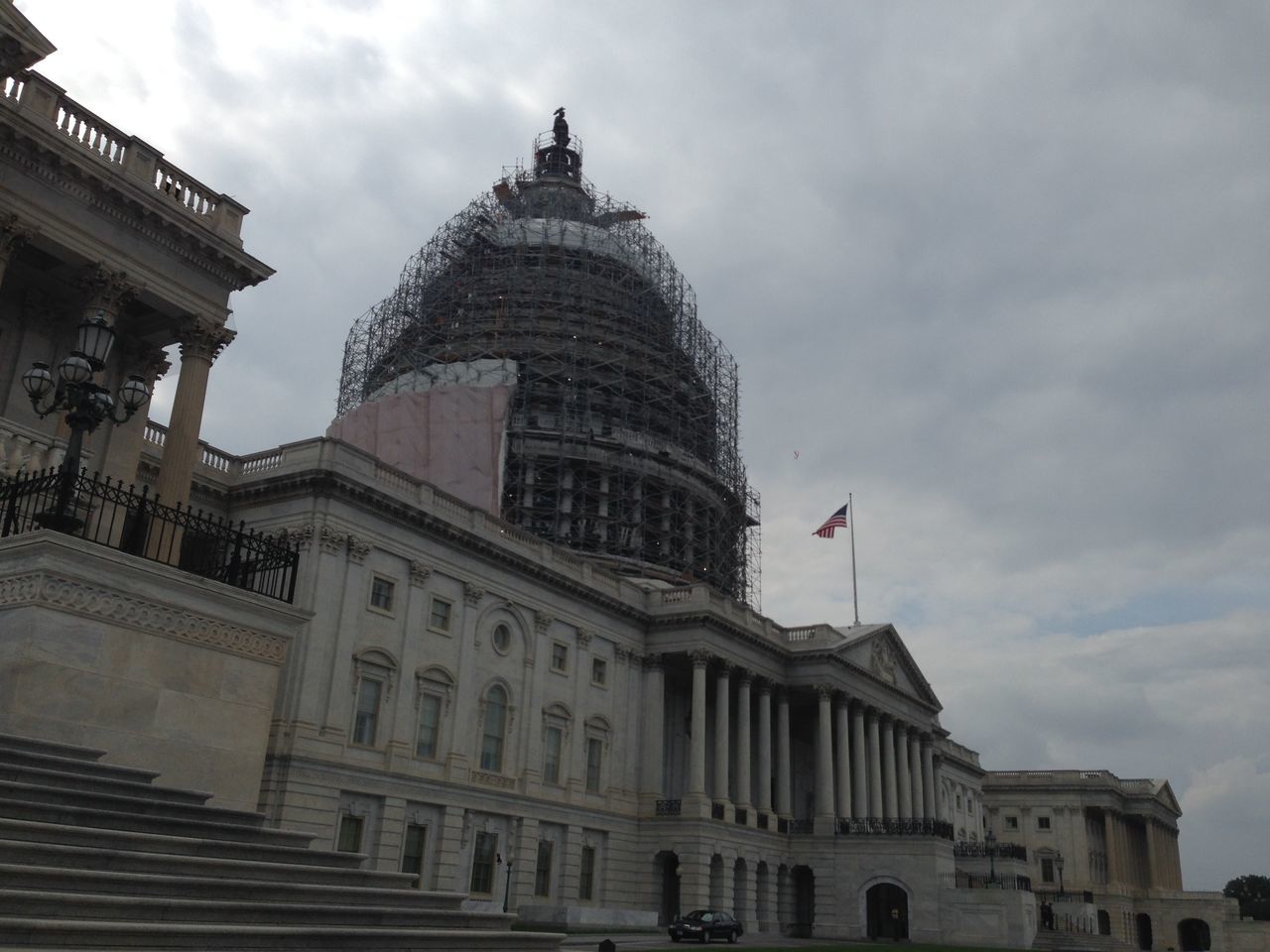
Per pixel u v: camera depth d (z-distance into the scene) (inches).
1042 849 5802.2
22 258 1330.0
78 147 1283.2
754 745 3469.5
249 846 725.9
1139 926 6097.4
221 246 1421.0
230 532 964.0
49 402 1331.2
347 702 2159.2
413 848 2277.3
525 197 4847.4
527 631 2664.9
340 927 657.6
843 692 3494.1
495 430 3356.3
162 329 1443.2
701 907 2790.4
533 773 2593.5
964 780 5364.2
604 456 3895.2
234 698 890.1
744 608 3289.9
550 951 776.3
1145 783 6328.7
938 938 3038.9
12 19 1165.1
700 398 4298.7
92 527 1274.6
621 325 4180.6
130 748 812.0
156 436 2070.6
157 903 560.7
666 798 3006.9
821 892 3206.2
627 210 4798.2
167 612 851.4
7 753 696.4
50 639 775.1
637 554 3846.0
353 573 2213.3
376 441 3371.1
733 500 4350.4
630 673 3016.7
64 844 613.0
